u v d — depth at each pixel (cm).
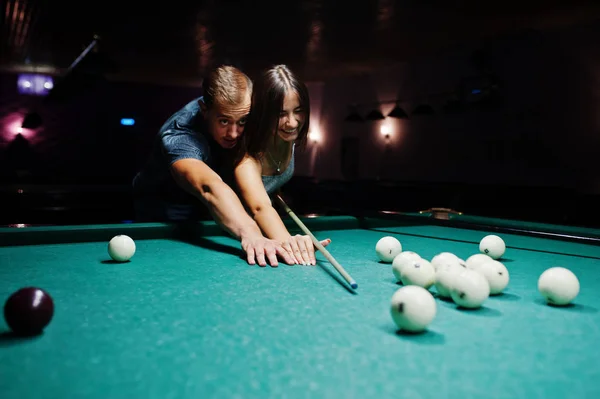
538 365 116
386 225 391
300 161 1780
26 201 873
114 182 1508
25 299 130
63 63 1426
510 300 176
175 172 295
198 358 117
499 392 101
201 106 313
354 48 1212
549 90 1051
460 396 99
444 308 164
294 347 125
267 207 284
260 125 296
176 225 310
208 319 147
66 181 1465
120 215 913
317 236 336
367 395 99
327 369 111
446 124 1299
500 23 998
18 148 1596
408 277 183
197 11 917
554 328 144
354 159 1609
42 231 278
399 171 1451
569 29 1010
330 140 1702
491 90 1154
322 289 186
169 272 212
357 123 1592
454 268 170
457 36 1104
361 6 888
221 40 1129
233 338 131
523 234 291
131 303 164
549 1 859
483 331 140
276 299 171
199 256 250
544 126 1065
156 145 356
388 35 1086
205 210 400
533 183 1094
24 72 1578
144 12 924
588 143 987
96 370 110
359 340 131
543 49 1057
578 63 996
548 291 167
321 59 1338
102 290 180
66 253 253
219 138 306
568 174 1024
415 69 1368
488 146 1191
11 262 229
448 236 342
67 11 923
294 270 220
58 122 1631
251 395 98
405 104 1413
